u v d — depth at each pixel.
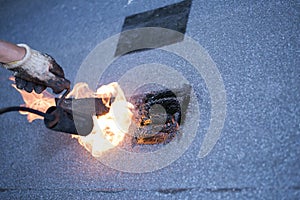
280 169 2.24
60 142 3.28
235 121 2.57
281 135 2.36
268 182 2.23
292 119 2.39
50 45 4.35
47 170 3.15
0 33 5.03
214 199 2.32
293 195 2.12
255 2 3.23
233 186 2.31
